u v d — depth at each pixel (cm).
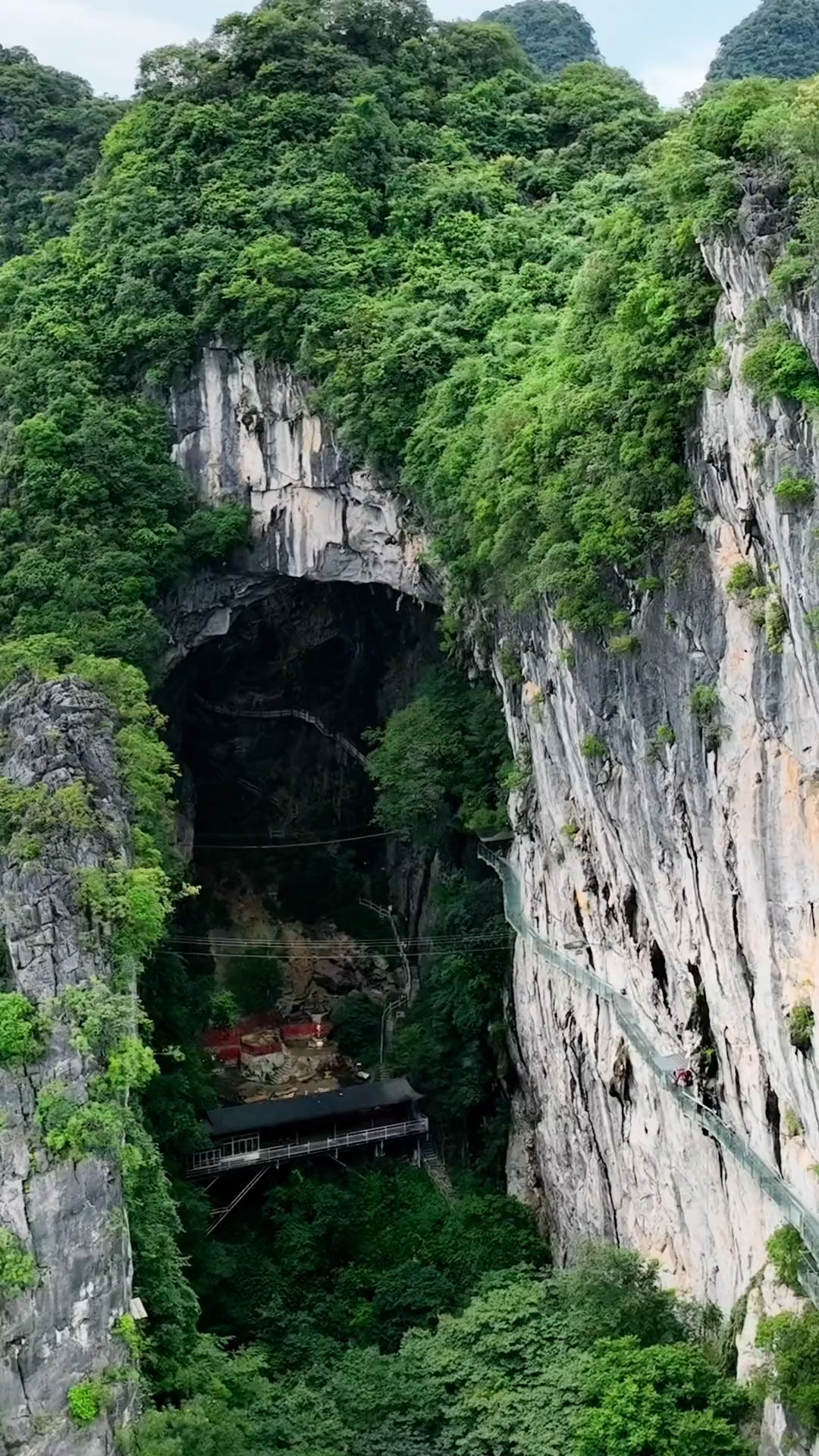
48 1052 3142
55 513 5441
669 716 3459
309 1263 4656
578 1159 4506
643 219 3766
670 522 3372
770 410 2881
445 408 4803
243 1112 5078
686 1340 3484
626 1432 3077
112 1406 3008
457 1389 3578
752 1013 3253
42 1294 2967
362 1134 5122
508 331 4919
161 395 5719
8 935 3306
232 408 5650
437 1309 4409
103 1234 3089
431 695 5425
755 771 3091
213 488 5734
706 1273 3597
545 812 4522
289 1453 3303
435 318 5156
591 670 3753
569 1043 4469
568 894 4428
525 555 4056
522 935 4881
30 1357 2938
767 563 3000
